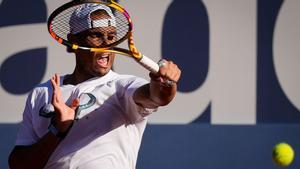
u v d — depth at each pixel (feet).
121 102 31.04
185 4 70.33
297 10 70.44
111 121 30.83
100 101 31.04
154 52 69.97
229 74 70.13
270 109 70.54
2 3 70.59
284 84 70.54
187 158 69.82
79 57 32.50
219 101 70.18
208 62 70.13
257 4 70.33
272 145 70.44
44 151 30.01
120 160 30.94
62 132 29.43
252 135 70.23
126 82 31.27
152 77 27.35
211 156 69.87
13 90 70.59
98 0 31.27
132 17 69.82
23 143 32.45
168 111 70.08
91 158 30.45
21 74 70.49
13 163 32.37
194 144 69.87
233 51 70.18
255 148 70.23
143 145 69.72
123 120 31.01
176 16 70.28
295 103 70.59
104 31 31.60
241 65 70.18
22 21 70.54
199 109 70.13
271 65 70.44
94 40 31.65
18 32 70.49
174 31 70.18
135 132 31.53
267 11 70.49
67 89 32.17
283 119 70.64
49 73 70.23
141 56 27.40
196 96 70.18
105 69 32.04
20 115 70.54
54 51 70.18
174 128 69.82
